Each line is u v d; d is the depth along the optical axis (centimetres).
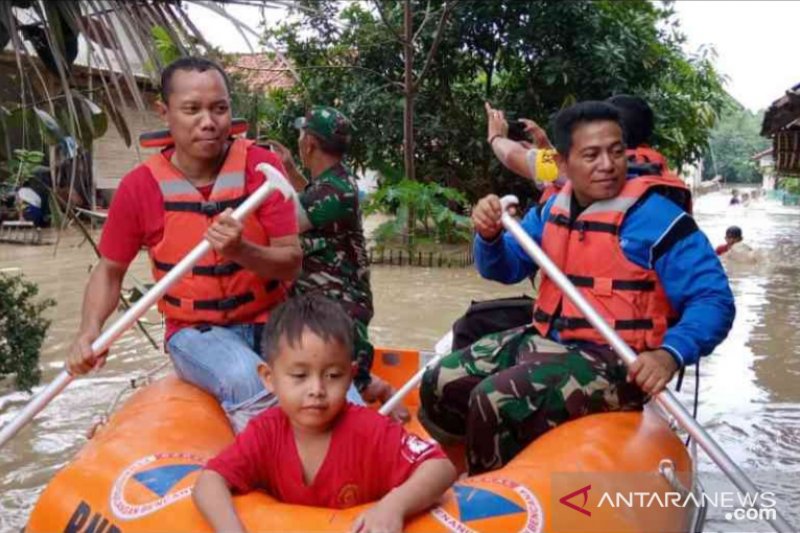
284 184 278
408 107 1248
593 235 287
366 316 389
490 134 418
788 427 514
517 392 280
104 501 247
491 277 320
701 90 1614
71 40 384
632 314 283
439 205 1241
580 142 284
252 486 231
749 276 1162
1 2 358
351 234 391
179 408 292
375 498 229
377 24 1384
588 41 1339
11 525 370
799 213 3166
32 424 496
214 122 298
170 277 285
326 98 1430
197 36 380
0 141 383
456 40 1406
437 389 314
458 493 236
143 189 307
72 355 287
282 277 303
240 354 298
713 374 630
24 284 554
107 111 404
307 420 220
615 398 287
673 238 278
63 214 433
